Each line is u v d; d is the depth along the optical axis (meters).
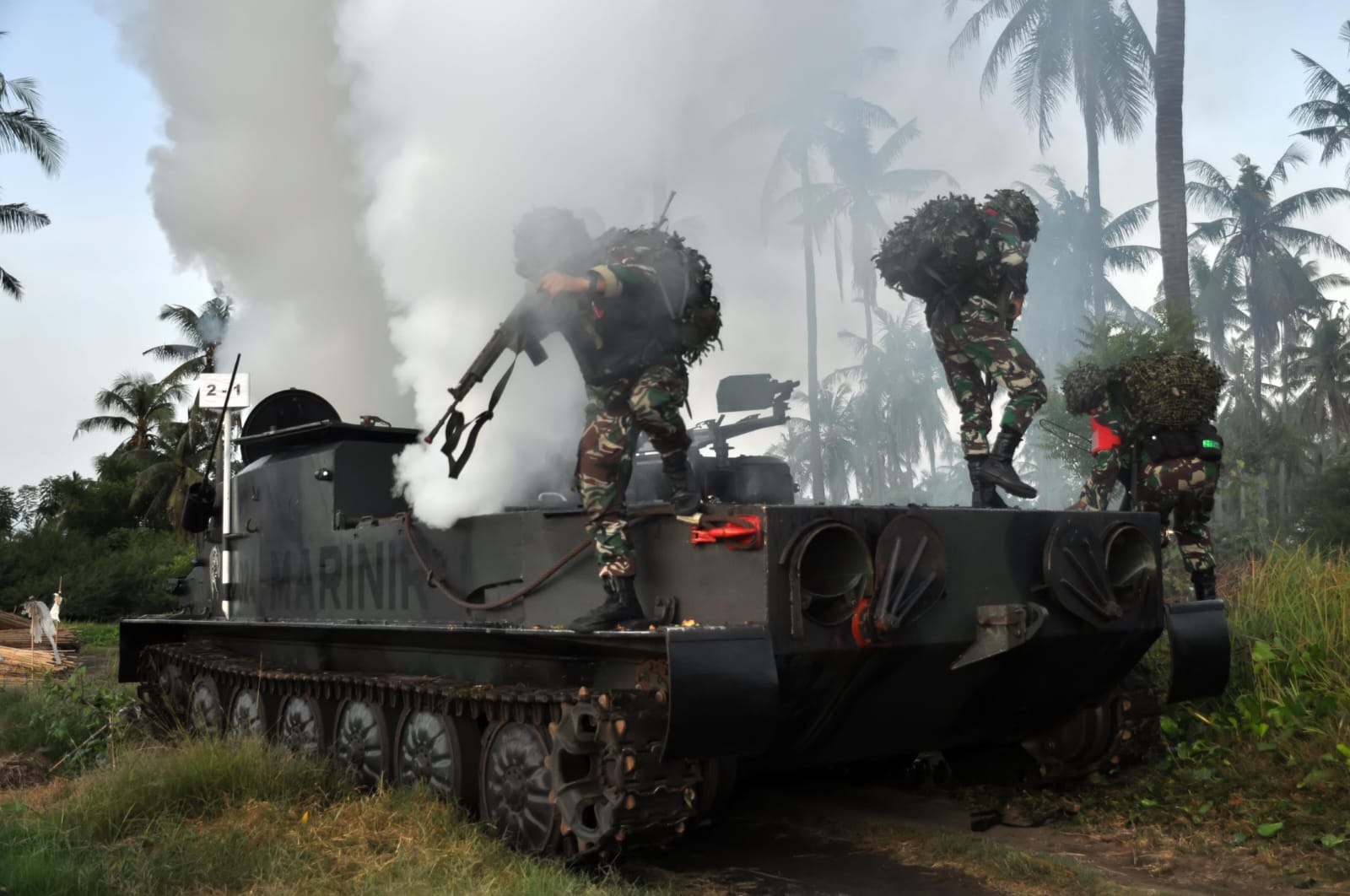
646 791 4.82
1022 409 6.02
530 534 5.85
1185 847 5.66
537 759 5.51
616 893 4.76
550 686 5.83
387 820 5.73
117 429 49.81
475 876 5.04
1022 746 6.91
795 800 6.84
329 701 7.21
